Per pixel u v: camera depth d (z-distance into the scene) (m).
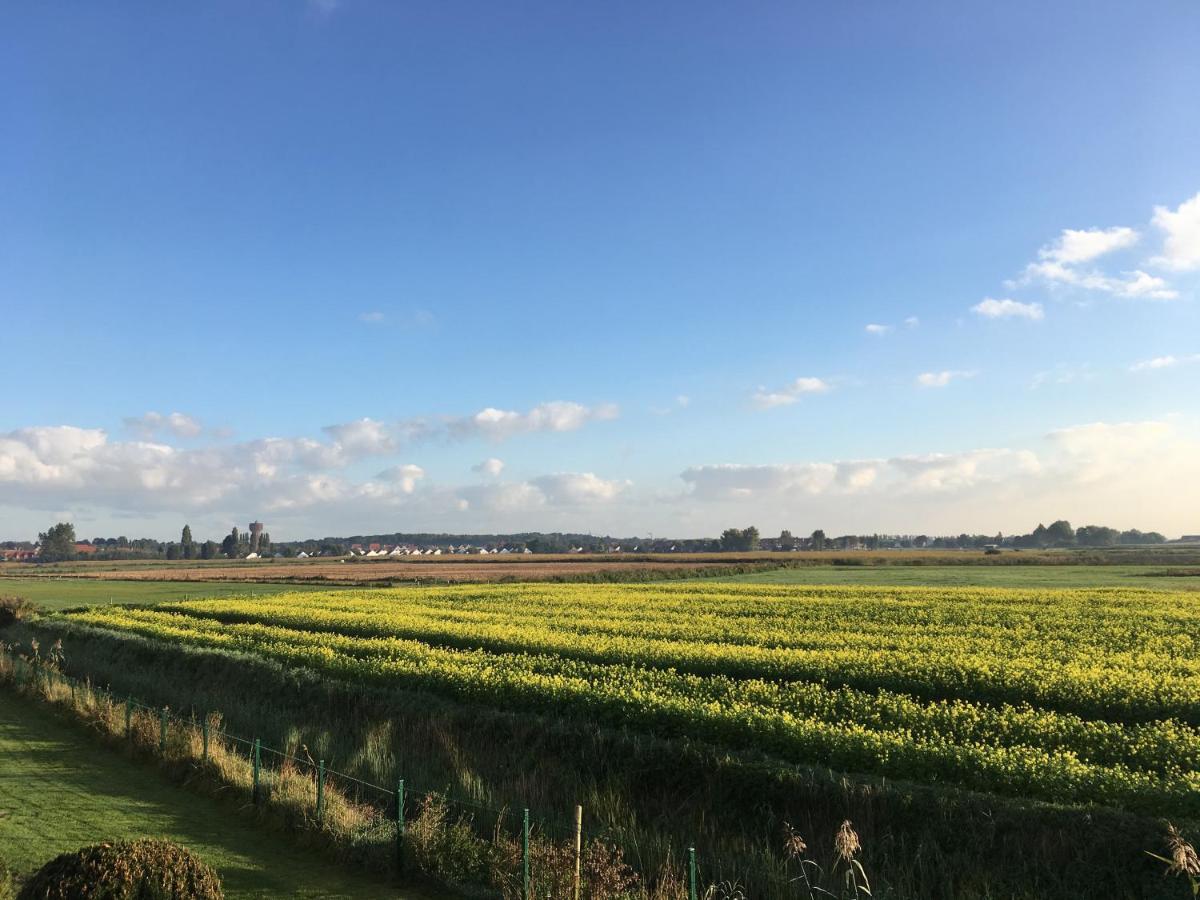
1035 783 13.41
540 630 34.97
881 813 13.14
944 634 33.66
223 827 15.35
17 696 28.31
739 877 11.99
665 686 21.80
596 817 14.92
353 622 40.03
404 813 14.76
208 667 29.91
